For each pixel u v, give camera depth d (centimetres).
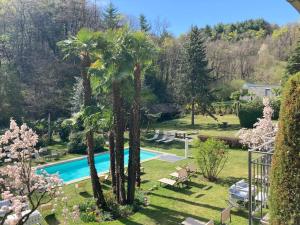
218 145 1736
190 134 3131
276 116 3312
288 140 525
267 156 805
